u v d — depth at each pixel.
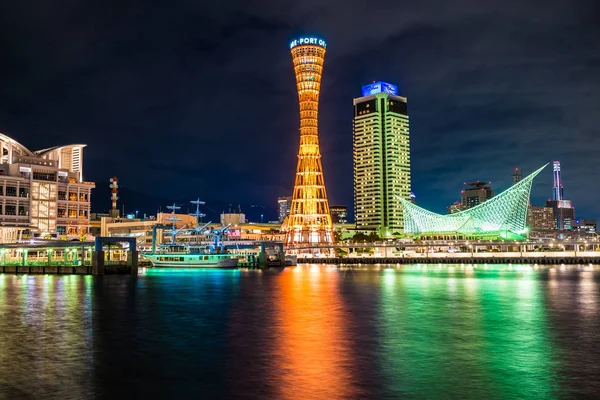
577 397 23.91
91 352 34.09
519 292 77.38
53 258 190.50
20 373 28.66
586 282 99.75
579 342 36.78
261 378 27.33
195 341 37.72
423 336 39.25
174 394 24.78
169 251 199.88
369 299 67.50
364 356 32.31
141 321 47.94
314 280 111.00
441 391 24.86
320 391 24.92
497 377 27.25
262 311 55.12
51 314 52.72
